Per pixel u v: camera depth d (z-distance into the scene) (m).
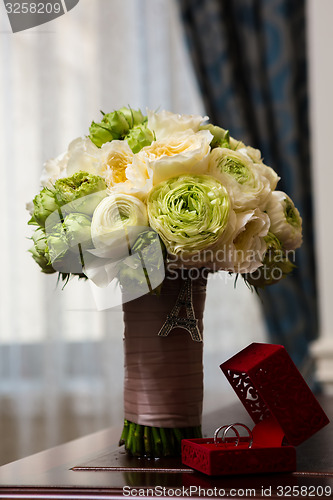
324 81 2.64
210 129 1.11
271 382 0.97
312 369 2.63
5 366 3.56
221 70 3.18
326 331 2.59
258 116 3.14
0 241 3.57
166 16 3.45
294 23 3.21
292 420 0.97
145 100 3.46
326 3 2.65
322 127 2.64
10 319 3.54
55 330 3.49
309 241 3.07
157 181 1.01
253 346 1.07
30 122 3.58
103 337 3.45
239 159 1.05
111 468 1.03
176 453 1.10
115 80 3.50
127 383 1.14
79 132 3.54
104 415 3.46
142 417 1.11
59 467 1.07
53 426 3.50
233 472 0.95
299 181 3.08
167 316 1.10
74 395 3.50
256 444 1.03
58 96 3.56
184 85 3.42
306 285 3.03
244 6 3.19
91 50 3.53
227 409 1.64
